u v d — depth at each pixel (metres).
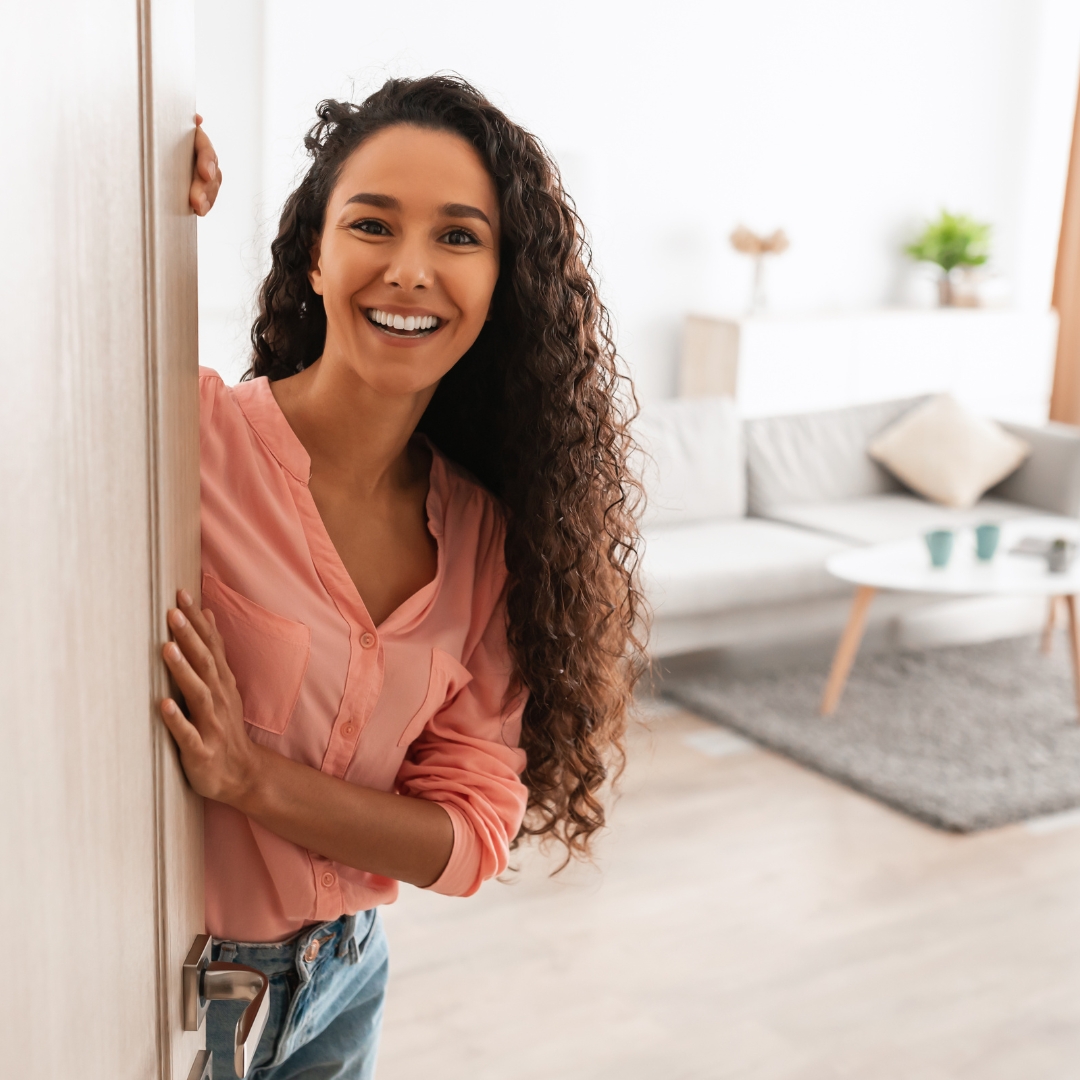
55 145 0.62
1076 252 6.89
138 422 0.78
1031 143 6.89
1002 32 6.62
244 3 4.63
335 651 1.10
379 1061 2.40
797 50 6.05
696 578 4.17
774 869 3.19
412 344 1.04
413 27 5.05
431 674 1.16
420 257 1.02
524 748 1.33
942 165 6.62
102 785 0.72
